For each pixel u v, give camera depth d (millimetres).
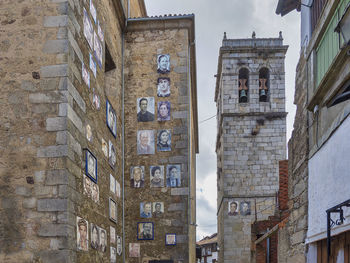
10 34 7199
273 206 25891
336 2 6781
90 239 7820
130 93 12727
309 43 8641
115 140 11102
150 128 12445
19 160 6727
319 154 7633
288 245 9797
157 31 13055
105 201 9500
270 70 27891
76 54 7590
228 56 28219
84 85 8016
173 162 12164
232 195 26281
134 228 11805
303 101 9078
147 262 11539
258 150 26938
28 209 6531
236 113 27312
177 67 12789
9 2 7309
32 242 6410
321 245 7496
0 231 6473
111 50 11305
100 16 9773
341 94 6781
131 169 12203
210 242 59438
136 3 16406
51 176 6633
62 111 6875
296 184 9242
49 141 6770
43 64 7066
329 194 6969
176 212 11820
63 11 7227
